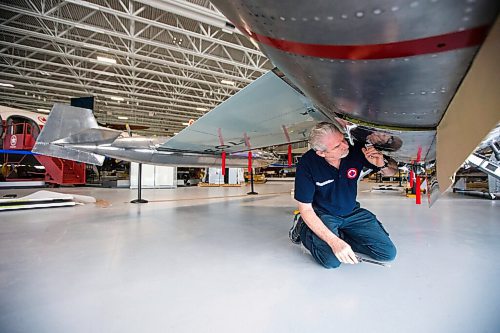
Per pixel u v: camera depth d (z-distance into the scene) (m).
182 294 1.22
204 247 1.97
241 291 1.25
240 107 2.37
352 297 1.18
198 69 8.86
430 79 0.73
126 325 0.97
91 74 10.90
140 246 2.00
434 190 1.90
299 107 2.34
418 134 1.19
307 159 1.54
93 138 3.70
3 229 2.54
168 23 7.14
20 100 14.01
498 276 1.40
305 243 1.69
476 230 2.44
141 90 12.96
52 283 1.33
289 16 0.60
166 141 3.85
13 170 8.59
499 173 1.70
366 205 4.25
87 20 7.02
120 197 5.72
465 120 0.78
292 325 0.97
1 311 1.07
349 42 0.62
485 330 0.93
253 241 2.14
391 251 1.55
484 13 0.50
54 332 0.93
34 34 6.58
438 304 1.12
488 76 0.60
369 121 1.15
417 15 0.51
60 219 3.06
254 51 7.72
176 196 6.09
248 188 9.41
